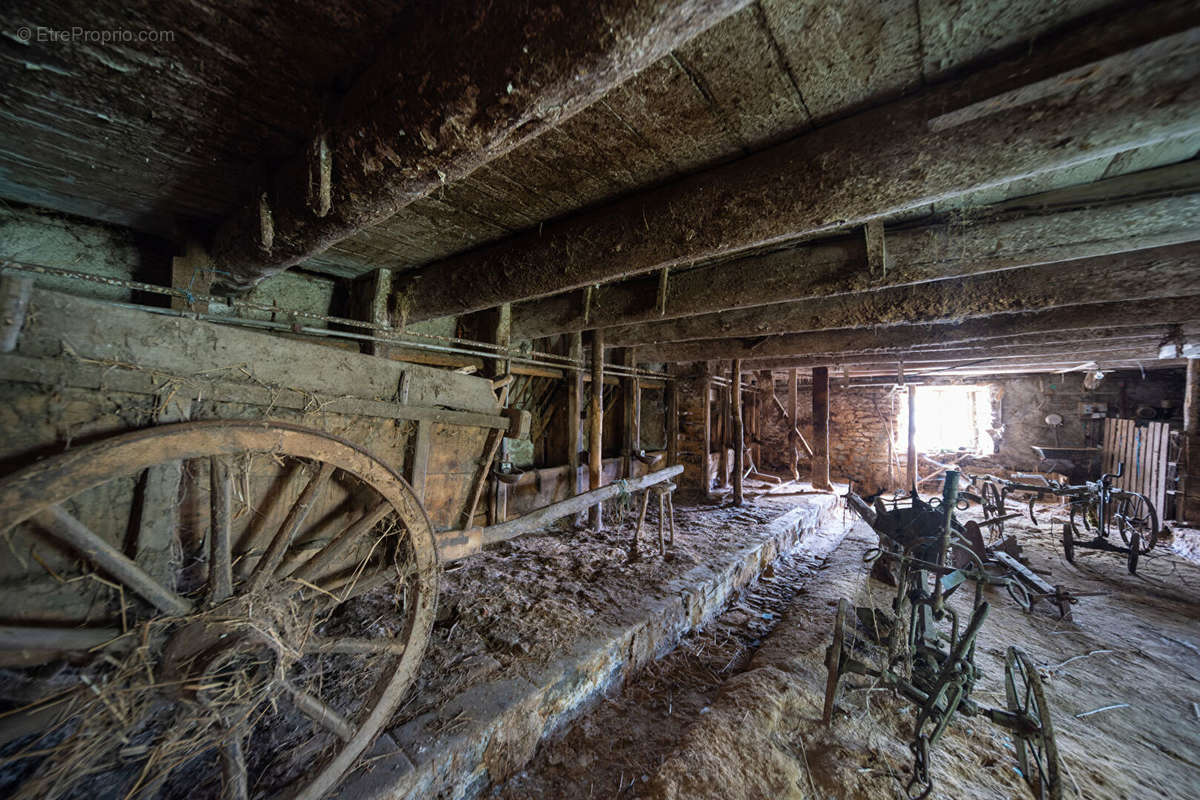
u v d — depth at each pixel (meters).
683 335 4.09
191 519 1.33
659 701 2.39
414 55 0.94
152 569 1.19
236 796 1.18
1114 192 1.62
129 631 1.08
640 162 1.58
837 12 0.93
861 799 1.69
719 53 1.06
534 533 4.18
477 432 2.18
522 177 1.70
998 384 8.22
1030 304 2.51
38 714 1.03
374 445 1.75
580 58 0.76
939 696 1.76
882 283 2.12
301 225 1.53
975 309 2.67
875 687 2.20
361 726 1.41
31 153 1.57
